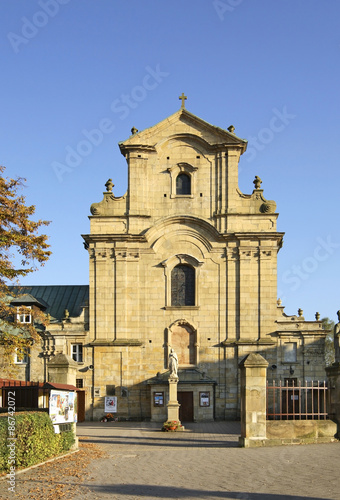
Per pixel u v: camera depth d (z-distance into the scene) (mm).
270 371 54875
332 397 33656
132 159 58250
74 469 25188
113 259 57188
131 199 57875
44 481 22438
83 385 55781
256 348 55219
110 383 55531
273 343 55062
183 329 56219
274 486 20875
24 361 57781
